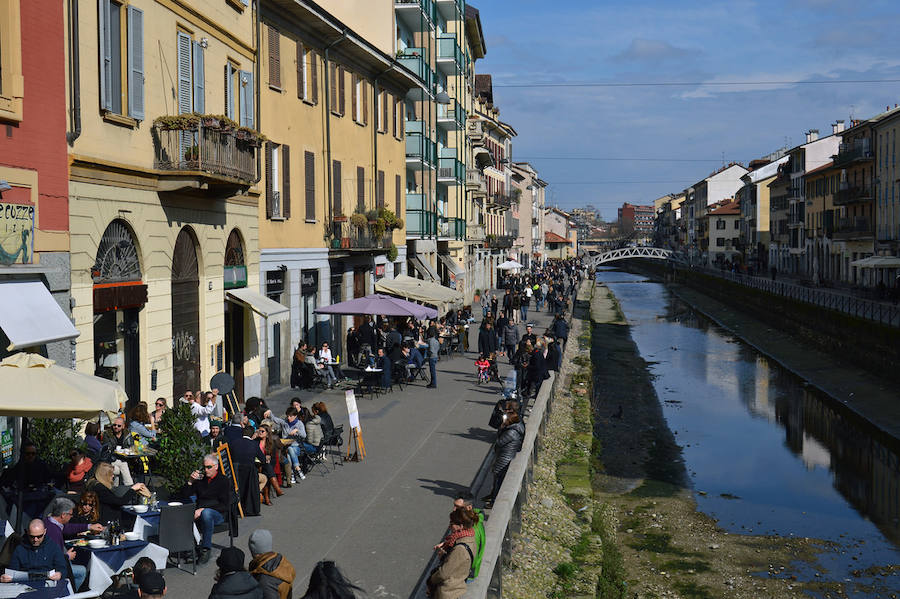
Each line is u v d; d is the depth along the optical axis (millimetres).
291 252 26203
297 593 10477
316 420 16703
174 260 18734
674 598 16281
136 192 16562
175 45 18328
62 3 13945
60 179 13930
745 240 130750
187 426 13211
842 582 17391
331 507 14219
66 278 14070
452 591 8805
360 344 30375
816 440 30422
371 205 34500
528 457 15961
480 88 81562
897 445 29703
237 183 19469
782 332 62062
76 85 14258
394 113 38062
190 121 17469
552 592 12336
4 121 12602
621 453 27781
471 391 26391
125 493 11445
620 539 19594
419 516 13789
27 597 8586
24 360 10297
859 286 69688
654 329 69250
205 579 10898
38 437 12352
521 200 110062
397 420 21703
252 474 13633
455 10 52156
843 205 79625
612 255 154000
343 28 28984
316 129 28359
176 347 18703
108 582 9703
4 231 12430
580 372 34844
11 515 10805
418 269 42156
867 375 42219
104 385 10609
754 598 16422
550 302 59844
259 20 23375
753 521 21234
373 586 10836
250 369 23219
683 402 37500
